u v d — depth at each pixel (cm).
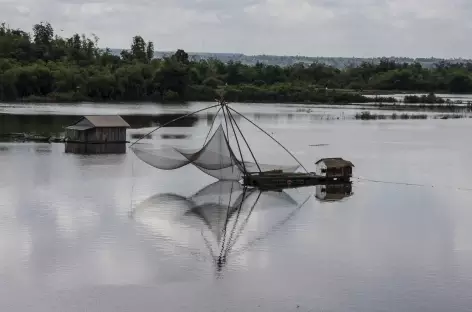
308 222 3744
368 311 2478
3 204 3975
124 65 17062
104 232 3444
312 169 5616
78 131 6781
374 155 6569
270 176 4819
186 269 2900
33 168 5266
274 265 2969
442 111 13300
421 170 5641
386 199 4406
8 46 16475
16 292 2603
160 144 7031
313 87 18325
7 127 8144
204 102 15275
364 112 12706
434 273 2878
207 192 4550
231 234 3469
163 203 4156
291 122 10350
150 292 2631
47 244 3200
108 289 2655
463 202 4328
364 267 2945
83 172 5159
